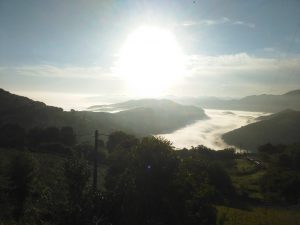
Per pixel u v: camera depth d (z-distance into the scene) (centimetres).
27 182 3212
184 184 2025
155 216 1995
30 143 9619
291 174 6488
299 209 3969
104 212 2027
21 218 2505
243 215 3117
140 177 2055
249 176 8212
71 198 2080
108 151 8125
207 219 2005
